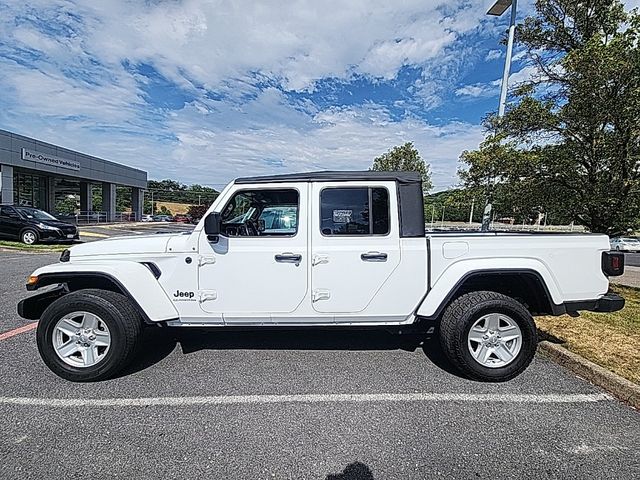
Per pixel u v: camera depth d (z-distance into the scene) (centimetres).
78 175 3544
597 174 650
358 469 249
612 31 691
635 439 284
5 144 2670
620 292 768
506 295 410
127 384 366
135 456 260
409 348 463
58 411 317
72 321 377
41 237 1515
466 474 245
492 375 374
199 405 328
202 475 242
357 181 396
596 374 374
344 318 396
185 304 392
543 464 255
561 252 392
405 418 311
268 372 394
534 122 661
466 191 759
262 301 391
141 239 403
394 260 390
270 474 243
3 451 263
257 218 407
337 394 350
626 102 559
